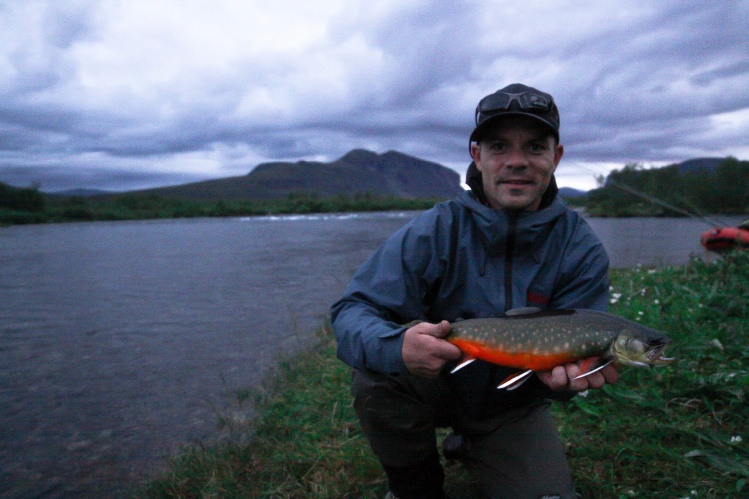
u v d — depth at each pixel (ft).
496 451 3.16
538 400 3.20
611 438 3.86
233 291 11.34
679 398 4.28
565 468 3.05
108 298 10.89
